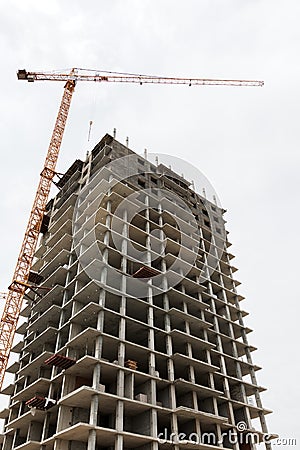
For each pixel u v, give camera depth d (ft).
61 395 134.82
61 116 289.53
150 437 126.21
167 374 166.71
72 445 124.06
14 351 203.92
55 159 271.90
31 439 146.00
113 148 221.05
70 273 182.60
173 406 142.20
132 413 138.51
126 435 120.78
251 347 209.26
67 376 138.31
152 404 135.23
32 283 211.41
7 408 177.68
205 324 181.57
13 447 160.04
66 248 203.72
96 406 120.26
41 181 260.01
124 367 135.23
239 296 236.02
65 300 172.04
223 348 203.21
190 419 147.64
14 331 208.13
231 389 186.80
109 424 134.92
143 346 160.76
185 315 173.78
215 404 160.56
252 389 193.47
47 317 177.17
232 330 209.87
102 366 131.34
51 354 156.97
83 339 139.44
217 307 220.23
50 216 249.55
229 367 197.26
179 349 176.04
